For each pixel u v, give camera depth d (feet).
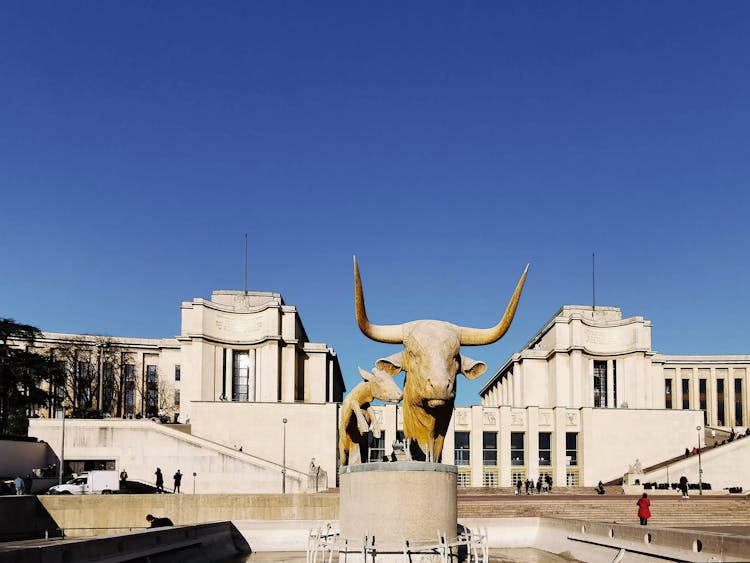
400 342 48.70
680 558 60.13
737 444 203.10
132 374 317.42
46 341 292.61
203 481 189.37
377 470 46.42
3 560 42.14
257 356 247.70
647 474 201.16
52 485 168.45
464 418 226.17
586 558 75.15
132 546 58.18
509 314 47.06
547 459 228.84
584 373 261.44
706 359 344.69
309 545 50.93
